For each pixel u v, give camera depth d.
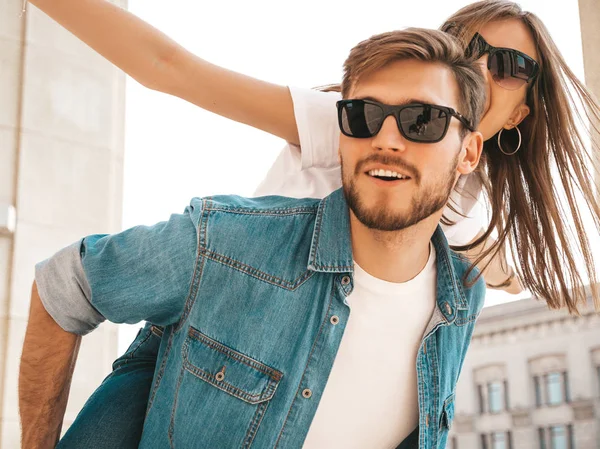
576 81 2.14
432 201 1.55
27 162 4.55
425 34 1.57
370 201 1.52
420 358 1.68
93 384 4.47
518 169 2.11
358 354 1.65
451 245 2.14
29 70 4.66
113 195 4.74
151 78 1.84
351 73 1.59
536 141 2.10
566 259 2.08
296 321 1.61
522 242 2.10
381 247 1.60
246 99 1.87
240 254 1.61
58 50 4.75
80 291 1.65
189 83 1.83
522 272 2.12
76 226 4.60
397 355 1.68
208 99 1.85
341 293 1.62
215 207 1.63
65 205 4.60
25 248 4.44
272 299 1.61
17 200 4.48
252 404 1.58
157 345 1.82
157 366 1.68
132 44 1.81
